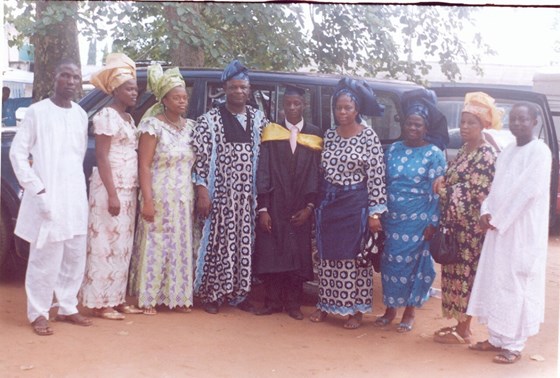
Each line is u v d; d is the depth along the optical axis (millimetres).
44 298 5023
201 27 8430
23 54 12203
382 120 6148
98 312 5434
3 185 6117
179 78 5520
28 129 4910
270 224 5566
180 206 5547
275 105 6250
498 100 8281
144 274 5539
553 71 11039
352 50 9281
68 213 5008
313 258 6023
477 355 5086
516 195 4766
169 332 5199
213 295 5645
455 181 5109
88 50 9219
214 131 5590
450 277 5234
